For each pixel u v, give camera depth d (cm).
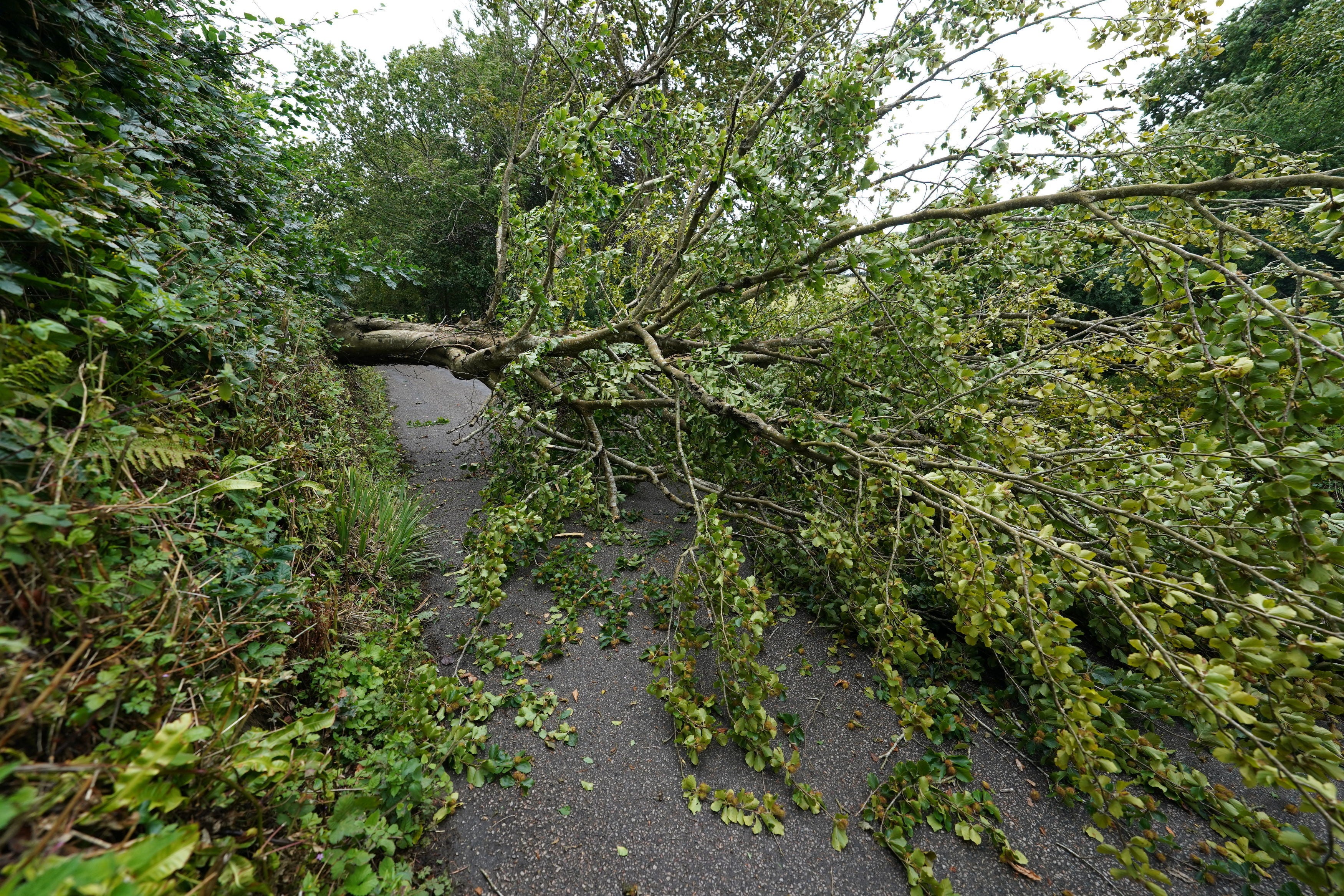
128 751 108
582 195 344
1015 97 321
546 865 183
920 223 277
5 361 130
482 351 512
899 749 244
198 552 180
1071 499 227
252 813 135
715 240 343
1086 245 346
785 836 200
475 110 1477
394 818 183
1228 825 201
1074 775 219
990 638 226
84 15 241
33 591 114
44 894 74
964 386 294
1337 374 155
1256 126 829
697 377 331
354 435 486
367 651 238
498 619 319
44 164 168
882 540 307
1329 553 155
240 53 415
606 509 446
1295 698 146
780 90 480
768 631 322
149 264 207
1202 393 186
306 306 472
